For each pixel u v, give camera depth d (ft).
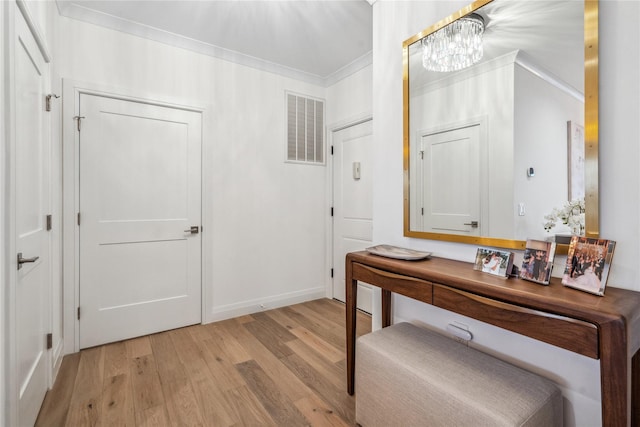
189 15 7.69
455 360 4.27
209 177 9.30
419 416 3.94
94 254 7.73
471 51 4.99
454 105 5.24
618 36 3.56
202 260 9.23
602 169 3.68
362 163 10.37
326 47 9.23
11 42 3.92
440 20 5.40
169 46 8.63
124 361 7.04
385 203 6.54
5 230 3.82
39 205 5.56
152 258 8.51
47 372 5.90
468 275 4.18
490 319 3.70
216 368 6.75
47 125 6.07
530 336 3.35
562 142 3.97
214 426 5.03
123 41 7.98
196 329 8.85
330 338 8.27
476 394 3.54
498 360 4.30
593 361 3.75
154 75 8.41
